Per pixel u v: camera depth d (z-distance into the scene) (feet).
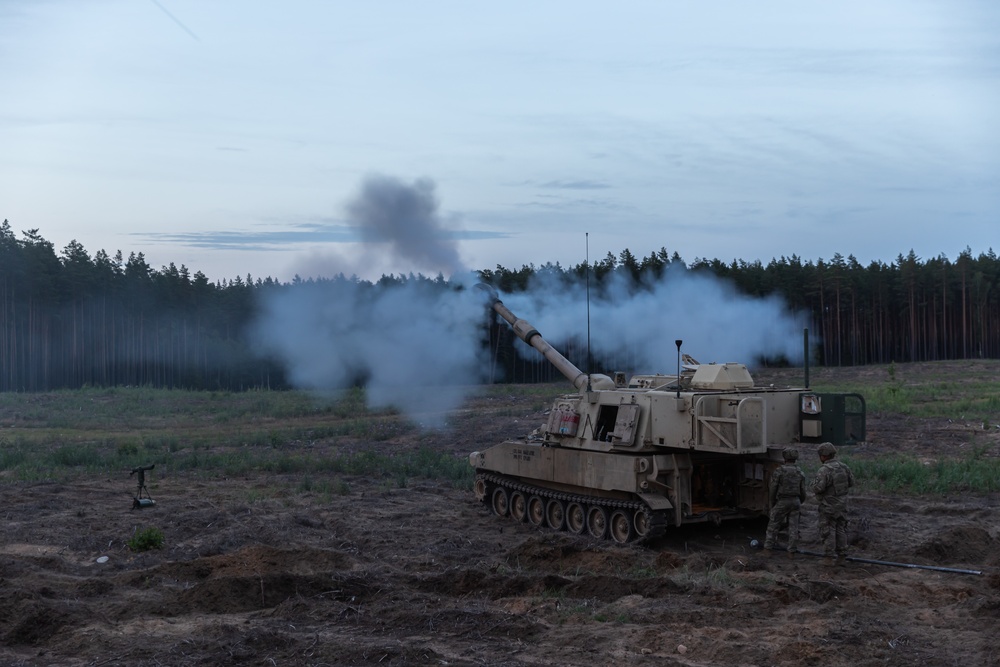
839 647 29.94
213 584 36.81
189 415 134.41
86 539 50.98
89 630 32.53
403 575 40.32
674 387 51.52
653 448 50.37
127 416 132.67
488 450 60.85
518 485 58.03
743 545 50.57
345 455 89.30
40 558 45.19
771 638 31.09
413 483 73.31
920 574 42.22
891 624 33.14
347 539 51.96
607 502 51.01
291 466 80.12
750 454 51.62
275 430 111.45
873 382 164.04
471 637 31.96
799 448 85.25
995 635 31.53
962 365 195.93
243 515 58.70
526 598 36.83
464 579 39.01
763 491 51.55
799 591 36.83
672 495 49.34
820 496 44.37
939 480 65.57
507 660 29.55
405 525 56.80
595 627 32.91
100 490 69.15
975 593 37.50
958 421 102.53
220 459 83.97
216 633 31.83
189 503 63.36
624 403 51.55
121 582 40.50
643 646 30.81
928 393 139.74
